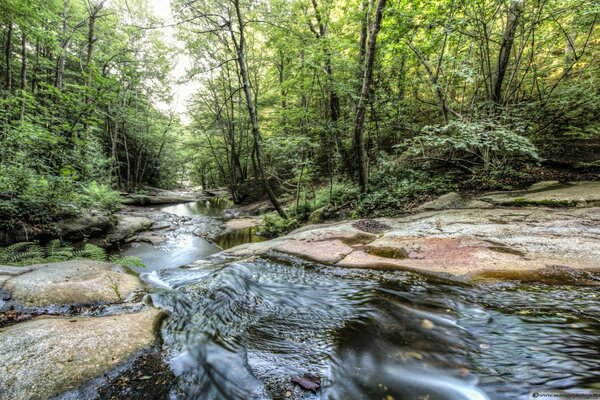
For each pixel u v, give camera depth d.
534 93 8.20
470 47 8.12
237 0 8.41
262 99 18.25
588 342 1.86
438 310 2.56
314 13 11.98
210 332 2.45
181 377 1.82
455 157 8.24
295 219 9.45
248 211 15.98
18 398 1.51
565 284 2.63
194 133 24.12
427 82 8.88
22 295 2.82
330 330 2.47
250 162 23.73
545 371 1.64
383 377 1.81
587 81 7.13
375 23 6.93
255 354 2.14
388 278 3.39
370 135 9.54
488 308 2.46
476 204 6.10
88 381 1.68
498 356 1.85
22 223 6.08
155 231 10.43
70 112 7.08
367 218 7.05
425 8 7.22
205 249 8.13
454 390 1.63
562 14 6.76
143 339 2.17
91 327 2.22
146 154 24.66
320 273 3.84
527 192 6.13
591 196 5.07
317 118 10.62
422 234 4.68
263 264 4.32
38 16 8.27
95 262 4.21
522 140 5.59
